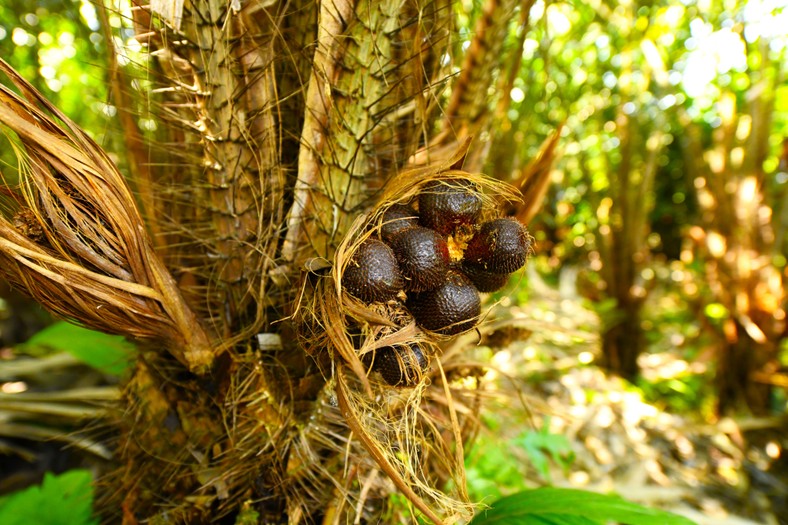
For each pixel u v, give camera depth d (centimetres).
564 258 266
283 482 52
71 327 102
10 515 72
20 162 41
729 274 149
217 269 56
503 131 94
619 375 169
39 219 41
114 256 44
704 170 160
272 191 52
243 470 52
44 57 111
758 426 139
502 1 62
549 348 179
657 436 139
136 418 57
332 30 48
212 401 54
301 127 57
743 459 130
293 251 53
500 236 44
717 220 154
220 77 49
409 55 54
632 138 167
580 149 190
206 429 54
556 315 200
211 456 54
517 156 97
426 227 46
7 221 41
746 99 151
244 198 54
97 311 44
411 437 51
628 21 161
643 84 167
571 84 177
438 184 45
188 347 50
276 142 56
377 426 50
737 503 115
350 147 50
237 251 54
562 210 254
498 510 60
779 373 148
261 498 54
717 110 167
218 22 47
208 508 54
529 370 161
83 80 116
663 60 164
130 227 43
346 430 55
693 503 114
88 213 43
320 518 56
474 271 47
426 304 43
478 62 65
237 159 52
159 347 55
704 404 157
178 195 61
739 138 152
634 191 173
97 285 43
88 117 112
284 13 51
